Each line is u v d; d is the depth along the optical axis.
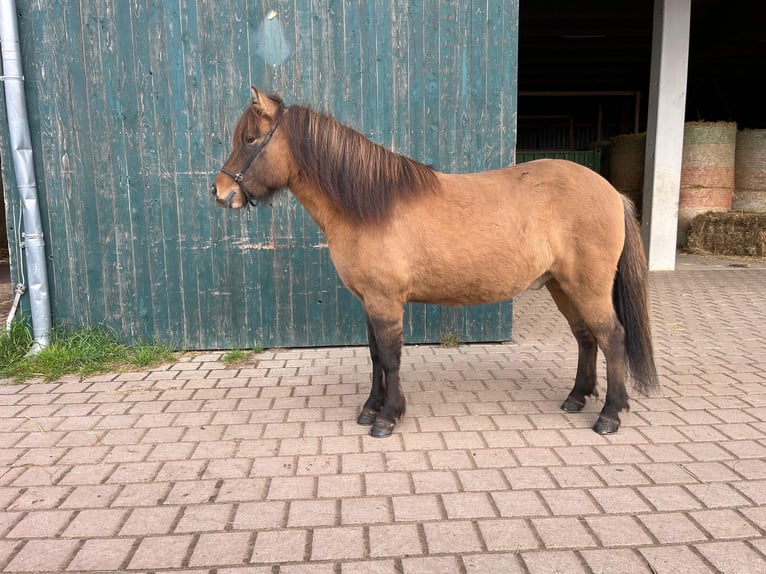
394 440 3.01
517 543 2.09
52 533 2.20
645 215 8.66
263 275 4.71
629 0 9.38
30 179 4.33
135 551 2.08
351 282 3.02
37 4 4.23
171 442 3.02
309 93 4.54
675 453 2.82
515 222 2.93
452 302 3.16
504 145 4.70
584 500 2.39
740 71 13.54
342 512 2.32
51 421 3.31
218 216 4.60
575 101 16.03
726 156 10.12
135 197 4.52
